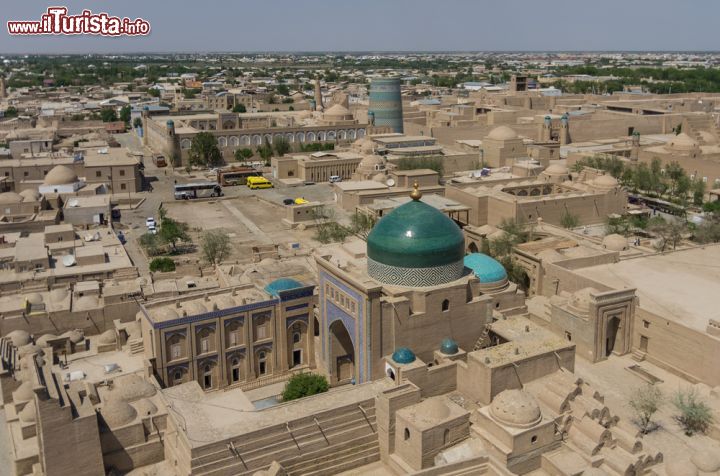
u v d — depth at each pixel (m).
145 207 135.50
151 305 62.41
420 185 129.38
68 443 46.22
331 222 112.69
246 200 141.88
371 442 51.66
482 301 59.62
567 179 126.75
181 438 46.88
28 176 135.38
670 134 194.50
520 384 53.50
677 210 120.25
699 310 64.31
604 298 62.78
